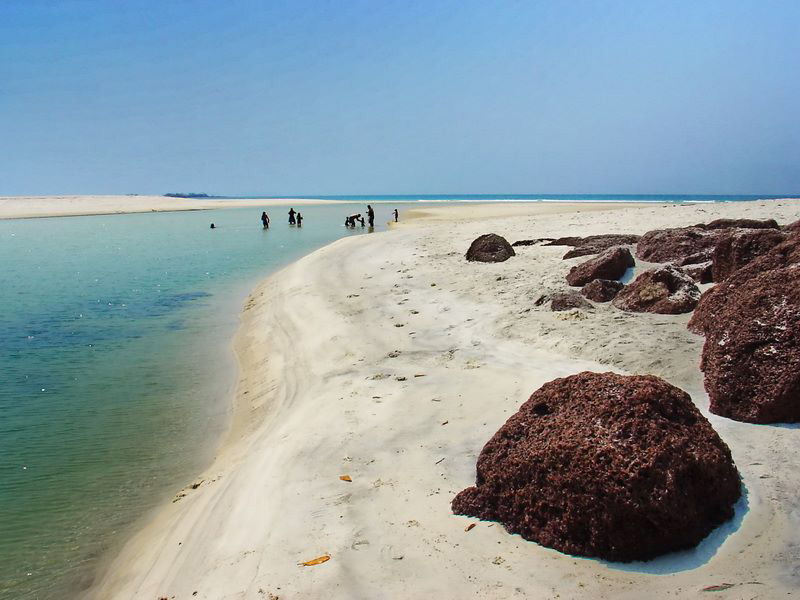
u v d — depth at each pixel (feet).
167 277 81.30
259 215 246.27
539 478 15.89
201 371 40.55
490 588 13.91
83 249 118.11
